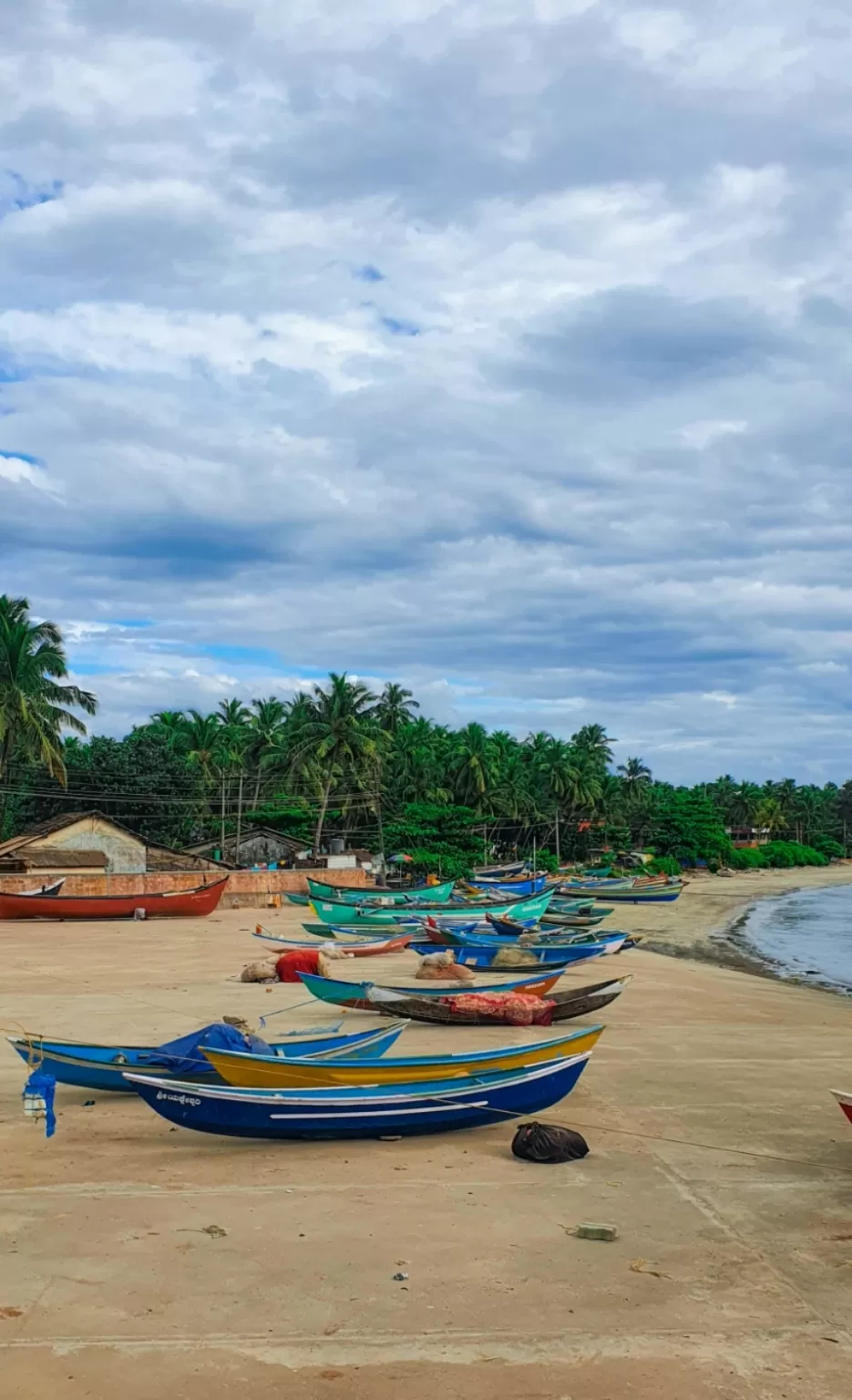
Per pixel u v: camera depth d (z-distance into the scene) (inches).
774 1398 287.7
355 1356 307.6
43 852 2271.2
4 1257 375.6
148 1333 319.9
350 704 3181.6
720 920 2605.8
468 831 3489.2
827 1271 372.8
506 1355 309.3
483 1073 546.0
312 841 3378.4
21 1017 884.6
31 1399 280.4
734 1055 772.6
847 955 1843.0
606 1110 593.6
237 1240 394.3
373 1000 793.6
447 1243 392.8
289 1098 501.0
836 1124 570.9
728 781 6619.1
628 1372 300.8
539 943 1464.1
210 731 3518.7
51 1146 510.9
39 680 2410.2
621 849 4753.9
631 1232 406.6
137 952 1470.2
